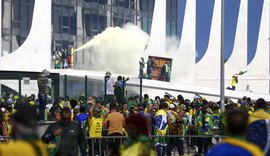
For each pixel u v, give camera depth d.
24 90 46.50
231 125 10.50
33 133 10.09
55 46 82.38
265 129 14.66
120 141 27.17
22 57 76.50
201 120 34.28
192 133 36.19
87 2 87.06
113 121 28.42
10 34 75.75
